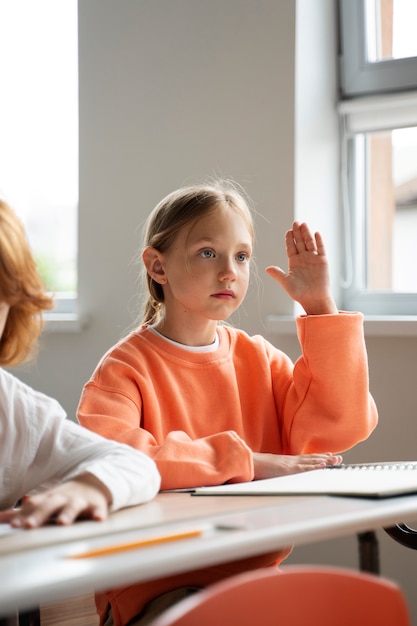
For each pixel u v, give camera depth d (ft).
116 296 8.43
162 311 5.74
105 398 5.09
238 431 5.49
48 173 9.71
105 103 8.48
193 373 5.47
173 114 8.15
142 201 8.30
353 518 3.17
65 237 9.59
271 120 7.68
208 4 7.97
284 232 7.61
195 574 4.47
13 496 3.88
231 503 3.65
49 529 3.07
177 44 8.13
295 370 5.63
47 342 8.73
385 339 7.28
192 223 5.41
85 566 2.49
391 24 7.96
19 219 3.51
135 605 4.47
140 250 8.30
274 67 7.66
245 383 5.70
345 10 8.03
